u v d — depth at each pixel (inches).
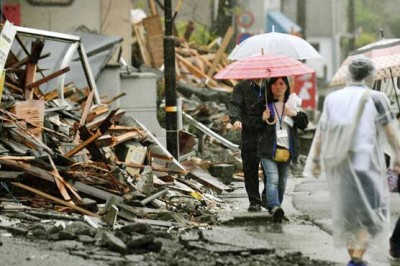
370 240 556.4
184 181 990.4
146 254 593.0
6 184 751.1
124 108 1357.0
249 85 826.8
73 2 1576.0
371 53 884.6
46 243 613.9
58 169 772.6
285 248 657.6
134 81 1359.5
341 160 559.8
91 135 838.5
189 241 634.8
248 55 879.1
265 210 853.2
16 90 977.5
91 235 643.5
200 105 1544.0
